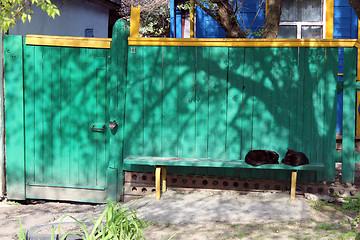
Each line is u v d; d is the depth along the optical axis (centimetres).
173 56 577
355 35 896
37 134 610
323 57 549
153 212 520
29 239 389
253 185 581
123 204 577
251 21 923
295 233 439
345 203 532
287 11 924
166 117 582
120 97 584
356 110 847
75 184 609
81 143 604
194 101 576
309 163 546
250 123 566
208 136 575
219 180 588
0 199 629
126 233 365
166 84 580
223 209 520
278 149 561
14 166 615
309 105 554
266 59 559
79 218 523
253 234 440
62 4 1012
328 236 424
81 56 593
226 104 570
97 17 1281
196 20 932
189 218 495
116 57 582
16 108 607
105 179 603
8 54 601
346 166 557
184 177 595
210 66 570
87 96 596
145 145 589
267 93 561
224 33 924
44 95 604
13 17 612
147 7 1470
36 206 606
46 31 965
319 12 916
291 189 544
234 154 570
